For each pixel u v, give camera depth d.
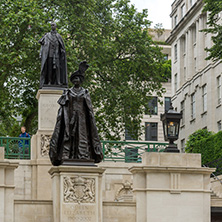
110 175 29.86
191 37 68.00
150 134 85.69
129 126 46.72
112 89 45.06
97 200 22.38
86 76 43.75
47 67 29.94
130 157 31.62
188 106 67.75
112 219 23.16
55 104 29.58
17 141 30.53
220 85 60.25
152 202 23.45
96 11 46.34
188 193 23.78
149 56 46.97
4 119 44.69
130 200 26.97
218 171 33.00
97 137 23.09
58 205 22.22
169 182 23.69
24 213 22.31
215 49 39.06
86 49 43.66
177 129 24.22
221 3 38.22
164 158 23.97
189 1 70.19
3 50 40.50
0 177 22.11
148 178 23.58
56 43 30.05
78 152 22.73
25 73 41.47
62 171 22.22
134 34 46.72
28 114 44.47
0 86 42.72
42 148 29.02
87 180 22.39
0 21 41.09
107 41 44.66
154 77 47.69
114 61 46.59
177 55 72.50
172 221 23.52
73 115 22.94
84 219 22.20
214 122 61.12
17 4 40.53
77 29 42.97
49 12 41.53
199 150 51.03
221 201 27.16
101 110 46.22
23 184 28.55
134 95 46.44
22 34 40.62
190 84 67.19
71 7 43.41
